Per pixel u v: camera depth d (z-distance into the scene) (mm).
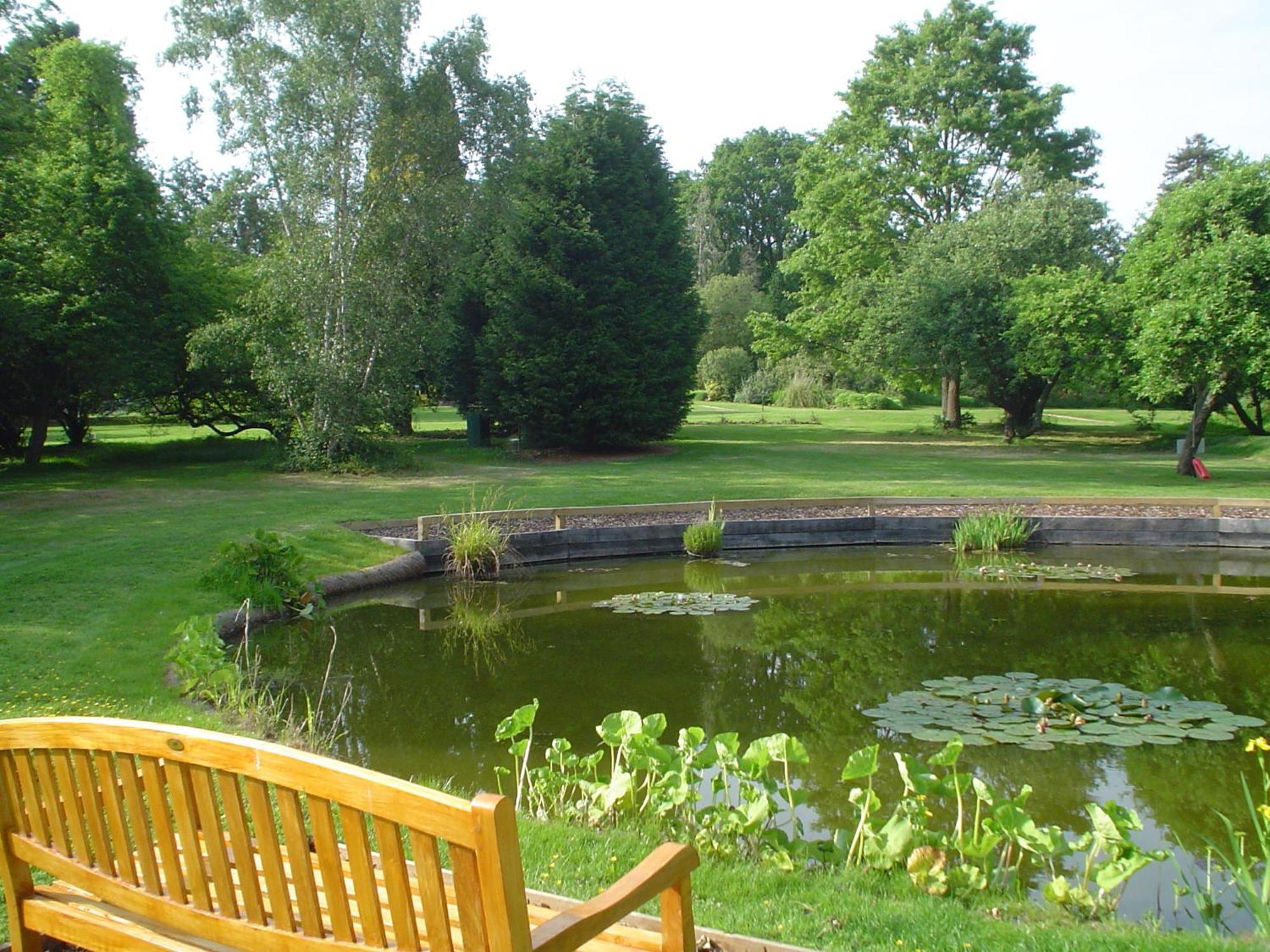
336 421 21047
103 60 25062
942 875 3896
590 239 25031
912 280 29500
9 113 19031
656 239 26750
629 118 26203
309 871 2010
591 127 25750
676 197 27984
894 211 35812
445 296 26172
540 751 6430
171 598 9789
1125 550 14766
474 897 1771
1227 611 10680
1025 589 12086
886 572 13438
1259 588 12016
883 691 7668
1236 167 19453
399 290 21609
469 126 22609
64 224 21188
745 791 4344
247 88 20281
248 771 1999
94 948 2404
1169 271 18797
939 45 34750
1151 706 7059
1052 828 4031
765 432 34031
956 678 7949
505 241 24906
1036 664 8461
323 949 2025
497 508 16094
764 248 66562
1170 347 18391
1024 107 34188
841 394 49719
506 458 24984
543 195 25250
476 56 22062
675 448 27891
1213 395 19609
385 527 14445
